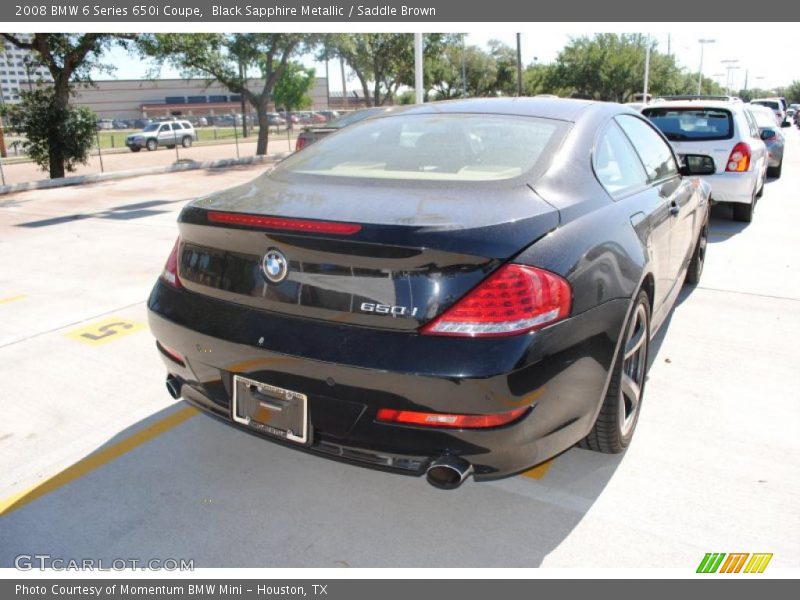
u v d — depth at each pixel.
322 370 2.21
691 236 4.55
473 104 3.39
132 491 2.87
